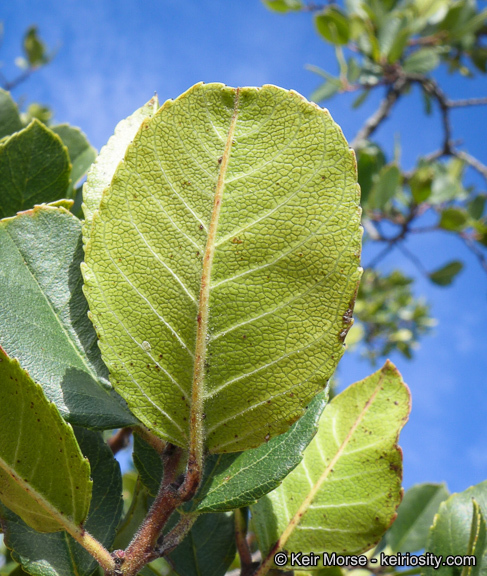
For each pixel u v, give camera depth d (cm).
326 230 8
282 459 9
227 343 8
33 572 10
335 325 8
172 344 9
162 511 9
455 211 48
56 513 9
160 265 8
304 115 8
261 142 8
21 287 10
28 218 11
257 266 8
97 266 9
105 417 10
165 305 9
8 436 8
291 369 8
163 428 9
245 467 10
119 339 9
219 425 9
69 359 10
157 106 11
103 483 11
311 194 8
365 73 48
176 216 8
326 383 8
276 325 8
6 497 9
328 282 8
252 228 8
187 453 9
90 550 9
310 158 8
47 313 10
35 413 8
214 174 8
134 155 8
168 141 8
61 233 11
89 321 10
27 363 10
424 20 52
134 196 8
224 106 8
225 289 8
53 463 9
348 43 50
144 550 9
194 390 9
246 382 9
